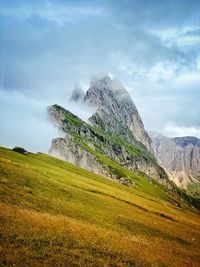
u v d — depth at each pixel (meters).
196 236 69.12
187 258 42.38
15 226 29.59
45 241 28.17
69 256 26.28
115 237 38.66
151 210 86.56
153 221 68.56
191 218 127.69
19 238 26.91
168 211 112.81
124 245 35.50
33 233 29.19
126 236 43.78
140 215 70.50
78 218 46.78
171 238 56.62
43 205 46.38
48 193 55.78
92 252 29.12
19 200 43.94
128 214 65.31
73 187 72.56
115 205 70.81
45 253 25.50
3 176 54.47
